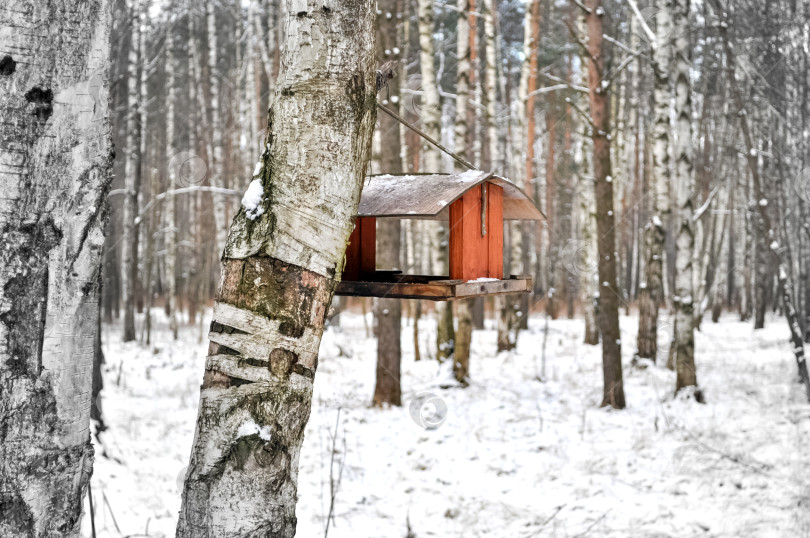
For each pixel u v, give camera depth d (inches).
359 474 269.1
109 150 78.7
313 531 215.9
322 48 88.5
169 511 216.8
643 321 534.6
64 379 74.7
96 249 77.5
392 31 403.9
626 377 480.4
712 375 459.5
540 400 407.2
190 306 887.7
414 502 243.8
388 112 106.3
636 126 1044.5
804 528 204.2
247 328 84.9
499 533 217.8
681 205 408.8
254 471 84.0
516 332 619.5
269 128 91.4
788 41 507.5
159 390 404.8
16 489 72.1
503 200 188.7
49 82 72.4
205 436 85.7
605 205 398.3
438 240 473.7
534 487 259.1
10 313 71.4
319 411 361.1
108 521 202.7
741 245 937.5
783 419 333.4
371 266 178.7
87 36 75.1
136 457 268.4
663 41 456.8
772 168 553.6
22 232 71.6
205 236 935.0
